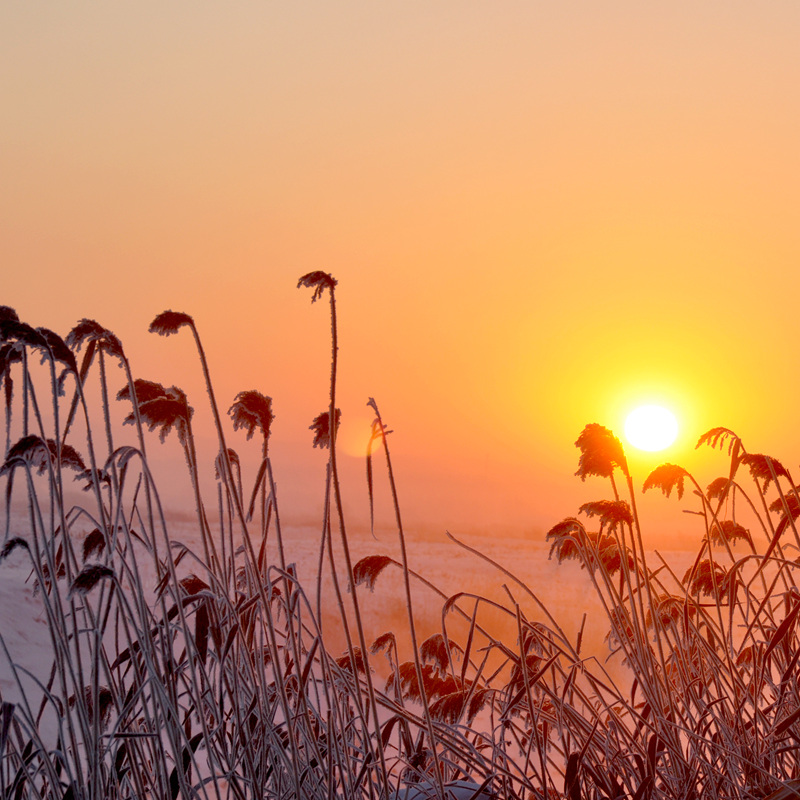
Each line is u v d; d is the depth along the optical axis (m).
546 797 2.53
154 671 2.25
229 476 2.40
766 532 2.72
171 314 2.39
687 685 2.70
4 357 2.12
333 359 2.24
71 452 2.39
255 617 2.57
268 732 2.33
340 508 2.22
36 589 2.23
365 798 2.61
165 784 2.26
